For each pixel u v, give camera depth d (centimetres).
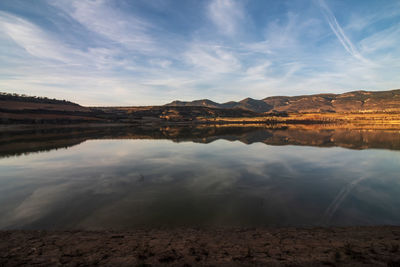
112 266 626
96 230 987
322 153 3128
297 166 2334
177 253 709
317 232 930
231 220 1095
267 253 699
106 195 1495
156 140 5122
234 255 689
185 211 1212
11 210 1248
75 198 1441
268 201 1361
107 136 6278
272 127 10612
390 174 1998
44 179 1919
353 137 5309
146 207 1276
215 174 2031
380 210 1216
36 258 689
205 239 855
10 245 806
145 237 884
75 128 10506
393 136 5431
